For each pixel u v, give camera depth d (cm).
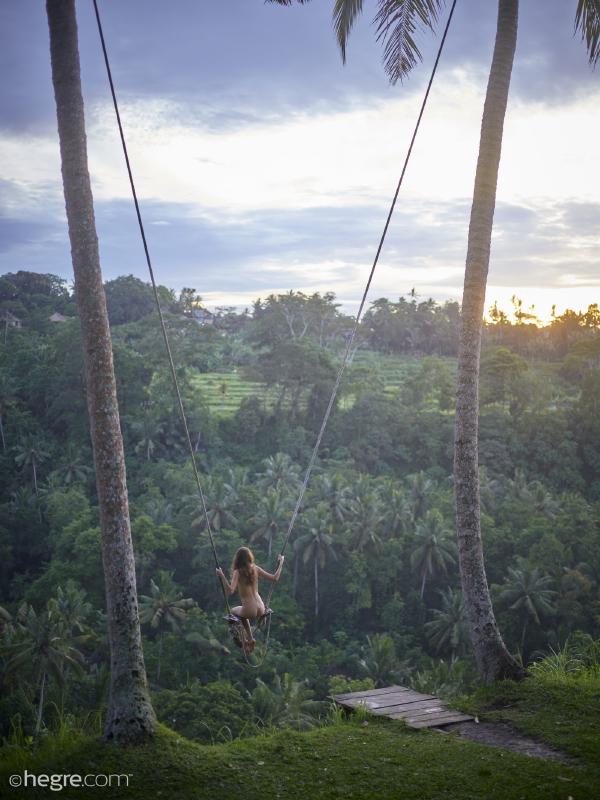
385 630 6216
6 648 4022
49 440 9656
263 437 10088
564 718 820
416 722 842
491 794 609
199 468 8981
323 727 891
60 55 895
